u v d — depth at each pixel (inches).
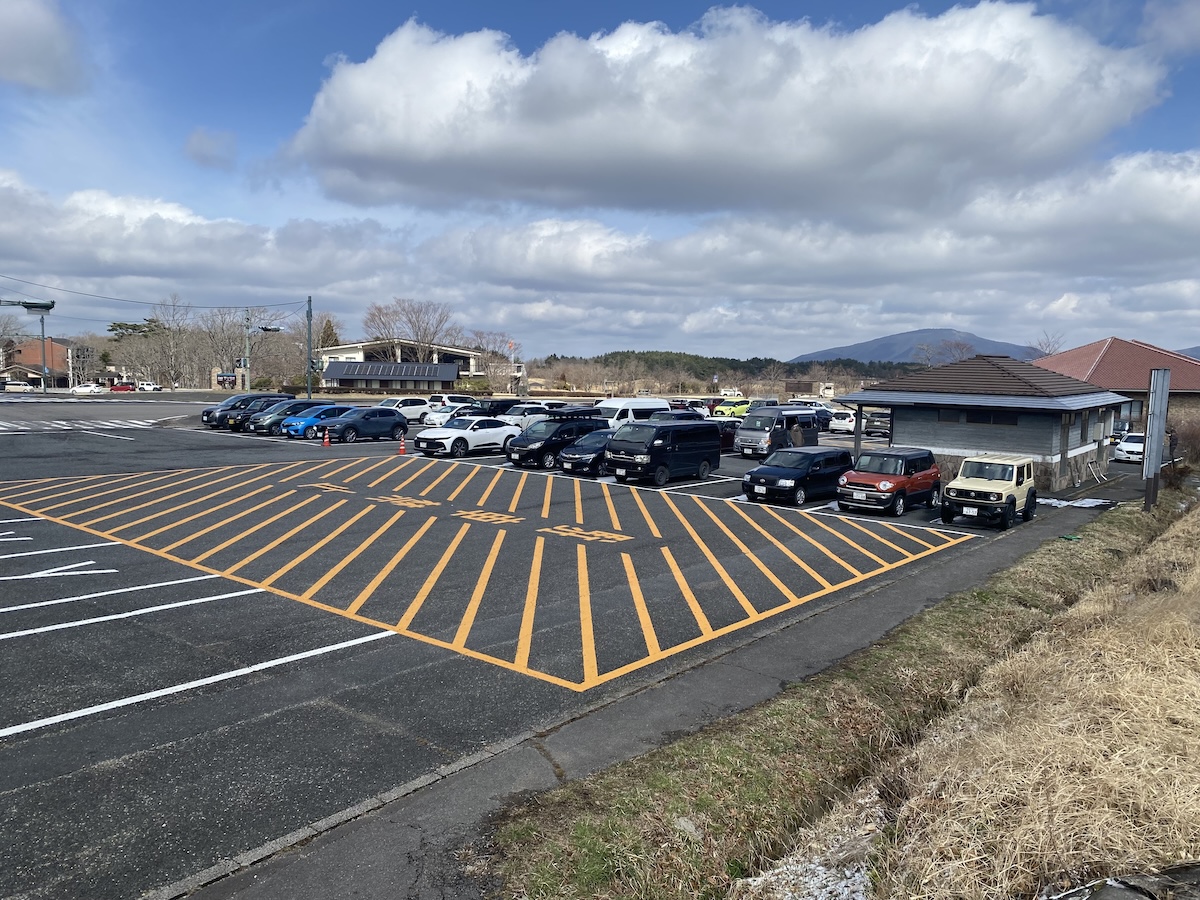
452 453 1241.4
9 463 1031.0
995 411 1027.9
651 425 1029.8
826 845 249.6
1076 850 230.5
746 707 338.3
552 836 236.7
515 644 409.4
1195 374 1736.0
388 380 3068.4
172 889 210.4
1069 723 304.5
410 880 215.8
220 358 3654.0
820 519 791.1
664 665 386.0
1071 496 967.6
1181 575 566.6
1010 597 513.0
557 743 300.8
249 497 827.4
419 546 624.7
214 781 265.7
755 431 1309.1
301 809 250.4
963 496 763.4
